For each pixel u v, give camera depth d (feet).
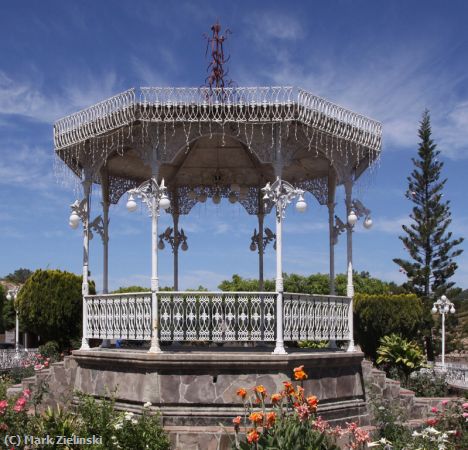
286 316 32.86
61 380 38.40
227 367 31.14
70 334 60.95
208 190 46.65
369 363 39.81
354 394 35.99
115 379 33.53
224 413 30.73
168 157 33.47
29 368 51.78
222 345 48.47
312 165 42.09
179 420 30.68
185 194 46.55
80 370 36.52
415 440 26.66
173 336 32.50
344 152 37.76
